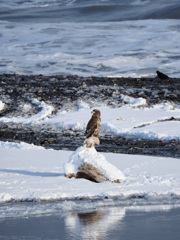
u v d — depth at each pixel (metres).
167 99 92.19
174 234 23.66
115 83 104.31
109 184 36.84
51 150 55.34
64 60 181.62
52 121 82.56
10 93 97.56
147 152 59.50
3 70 166.25
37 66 173.25
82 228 25.16
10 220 27.19
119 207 30.69
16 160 47.50
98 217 27.89
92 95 94.31
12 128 80.62
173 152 59.38
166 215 28.20
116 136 72.25
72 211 29.53
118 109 86.31
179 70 160.00
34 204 31.06
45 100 92.88
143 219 27.27
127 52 194.88
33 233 24.22
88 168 38.06
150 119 79.38
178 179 38.44
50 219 27.39
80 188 35.16
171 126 75.25
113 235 23.64
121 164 45.59
